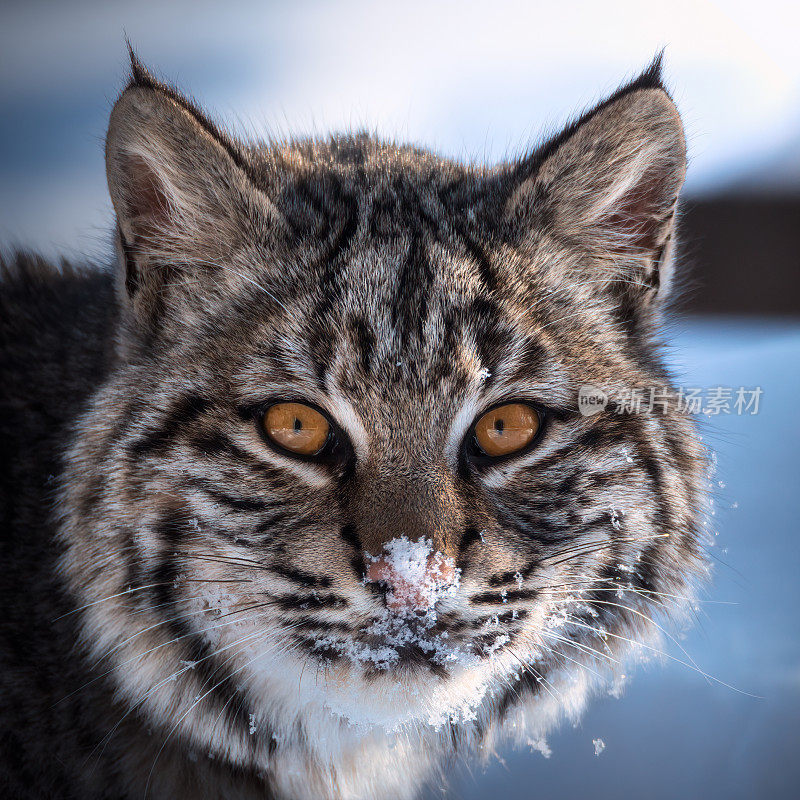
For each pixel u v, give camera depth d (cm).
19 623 159
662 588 159
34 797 159
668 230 159
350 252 158
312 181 161
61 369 161
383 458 156
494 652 157
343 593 155
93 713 159
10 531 160
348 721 159
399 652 156
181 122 157
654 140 159
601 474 157
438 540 155
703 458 161
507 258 158
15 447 160
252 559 156
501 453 157
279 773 161
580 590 157
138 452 157
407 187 161
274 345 156
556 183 159
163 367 157
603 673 161
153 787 160
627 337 159
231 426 156
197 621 157
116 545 157
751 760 163
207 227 158
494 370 156
